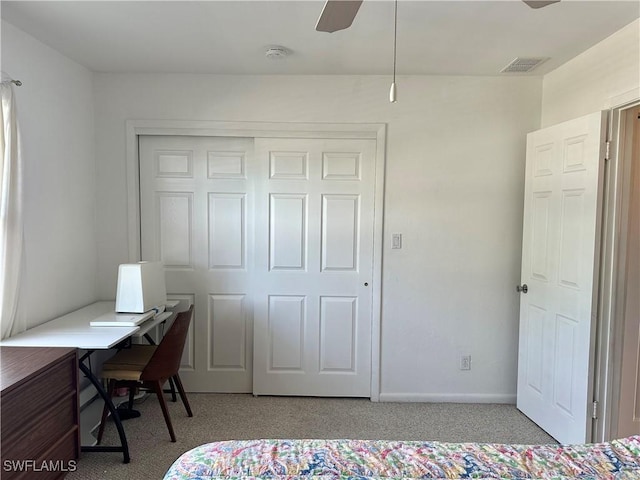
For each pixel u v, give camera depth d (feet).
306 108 9.87
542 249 8.90
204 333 10.46
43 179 8.09
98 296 10.09
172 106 9.86
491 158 9.91
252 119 9.89
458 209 9.98
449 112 9.84
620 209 7.39
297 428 8.86
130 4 6.42
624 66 7.11
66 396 6.56
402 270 10.09
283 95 9.85
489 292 10.10
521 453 4.34
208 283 10.39
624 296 7.52
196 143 10.15
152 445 8.07
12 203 6.98
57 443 6.35
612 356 7.52
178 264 10.36
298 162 10.02
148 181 10.19
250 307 10.41
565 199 8.16
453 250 10.05
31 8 6.57
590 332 7.51
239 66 9.23
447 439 8.50
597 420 7.63
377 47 8.02
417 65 9.07
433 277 10.09
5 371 5.70
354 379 10.36
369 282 10.19
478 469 4.01
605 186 7.39
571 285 7.98
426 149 9.89
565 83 8.86
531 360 9.30
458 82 9.80
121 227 10.04
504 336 10.18
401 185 9.96
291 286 10.23
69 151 8.91
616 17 6.69
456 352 10.19
